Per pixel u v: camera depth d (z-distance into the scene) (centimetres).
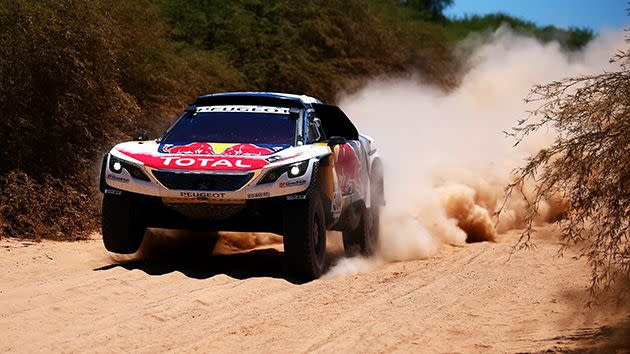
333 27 4216
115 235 1628
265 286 1477
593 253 1197
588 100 1123
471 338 1221
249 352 1095
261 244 2083
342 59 4228
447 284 1623
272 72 3794
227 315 1276
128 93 2580
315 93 3884
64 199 2080
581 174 1115
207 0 3800
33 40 2088
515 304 1462
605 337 1198
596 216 1155
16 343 1084
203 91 3075
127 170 1606
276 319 1270
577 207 1140
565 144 1129
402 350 1140
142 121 2634
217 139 1683
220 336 1160
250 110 1741
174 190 1569
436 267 1823
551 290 1577
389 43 4600
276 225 1606
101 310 1270
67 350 1061
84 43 2180
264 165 1566
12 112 2088
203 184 1564
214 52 3641
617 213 1123
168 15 3719
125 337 1131
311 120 1753
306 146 1666
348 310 1352
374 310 1364
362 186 1886
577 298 1493
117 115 2331
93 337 1120
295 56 3906
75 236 2023
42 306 1276
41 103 2139
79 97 2167
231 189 1556
